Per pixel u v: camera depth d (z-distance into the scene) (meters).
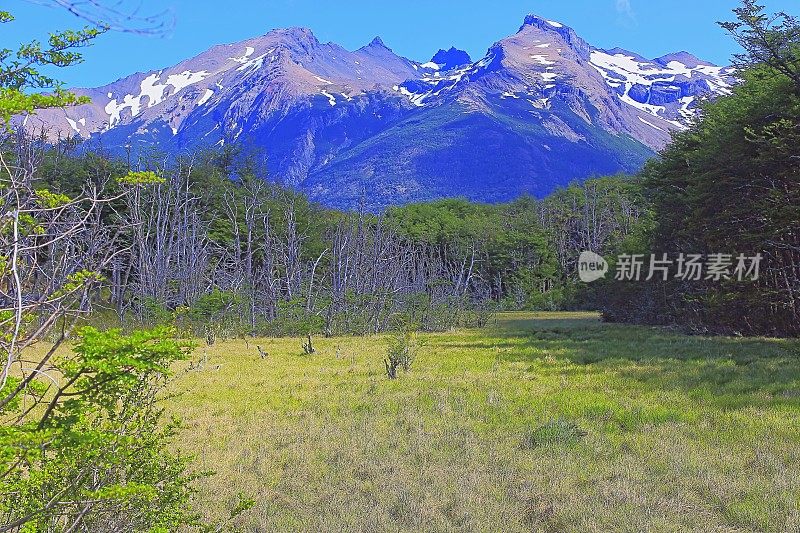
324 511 6.54
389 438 9.34
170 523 4.64
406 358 16.77
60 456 3.80
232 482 7.48
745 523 5.97
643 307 33.81
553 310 56.62
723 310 23.84
